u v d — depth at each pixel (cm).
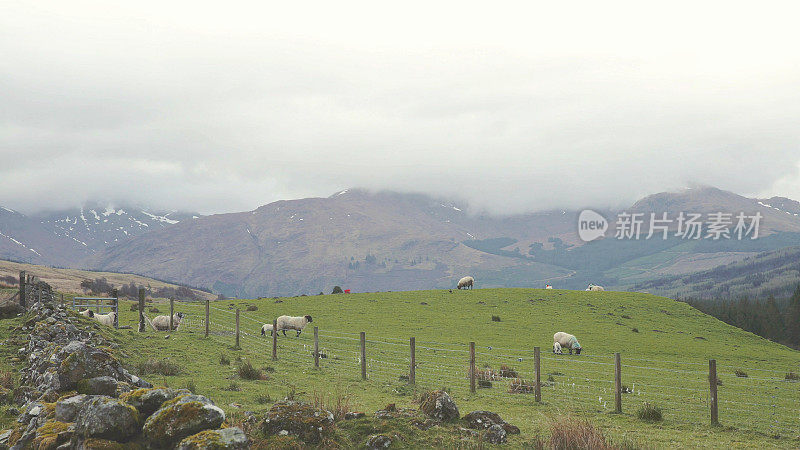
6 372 1731
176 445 823
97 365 1133
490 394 2556
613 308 8044
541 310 7588
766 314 14975
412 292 8944
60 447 846
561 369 3809
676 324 7381
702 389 3183
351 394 2230
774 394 3123
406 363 3616
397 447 1243
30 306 3284
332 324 6025
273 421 1198
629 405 2472
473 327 6156
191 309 6431
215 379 2217
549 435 1462
